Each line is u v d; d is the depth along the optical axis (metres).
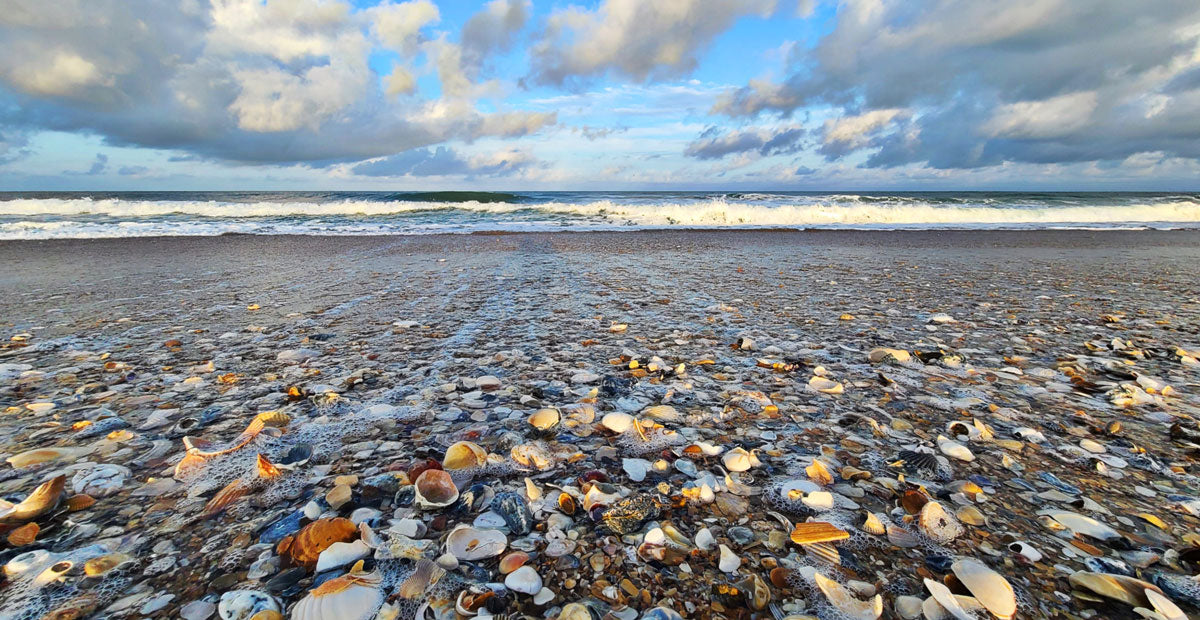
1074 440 2.53
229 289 6.93
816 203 32.16
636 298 6.42
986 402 3.05
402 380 3.34
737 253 12.02
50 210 23.42
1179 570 1.57
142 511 1.85
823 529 1.72
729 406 2.95
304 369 3.56
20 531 1.68
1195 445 2.46
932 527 1.75
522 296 6.51
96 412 2.78
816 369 3.61
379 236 16.45
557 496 1.96
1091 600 1.43
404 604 1.40
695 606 1.42
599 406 2.93
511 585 1.47
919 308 5.87
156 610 1.37
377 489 1.99
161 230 17.36
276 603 1.39
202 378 3.37
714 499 1.95
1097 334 4.73
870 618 1.37
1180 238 16.31
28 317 5.21
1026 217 25.42
